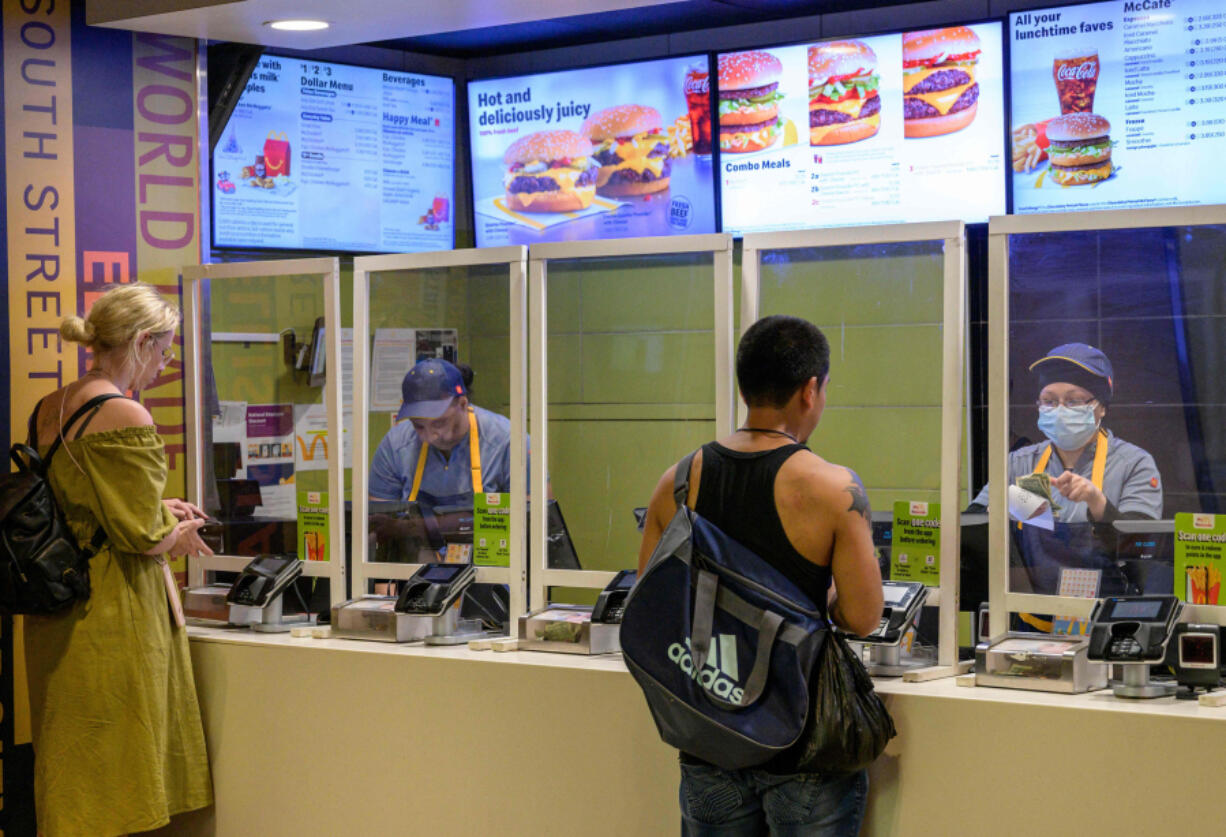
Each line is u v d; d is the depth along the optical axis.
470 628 3.17
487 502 3.15
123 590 3.01
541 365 3.06
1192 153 4.16
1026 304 2.58
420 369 3.22
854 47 4.51
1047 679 2.40
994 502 2.62
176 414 3.61
